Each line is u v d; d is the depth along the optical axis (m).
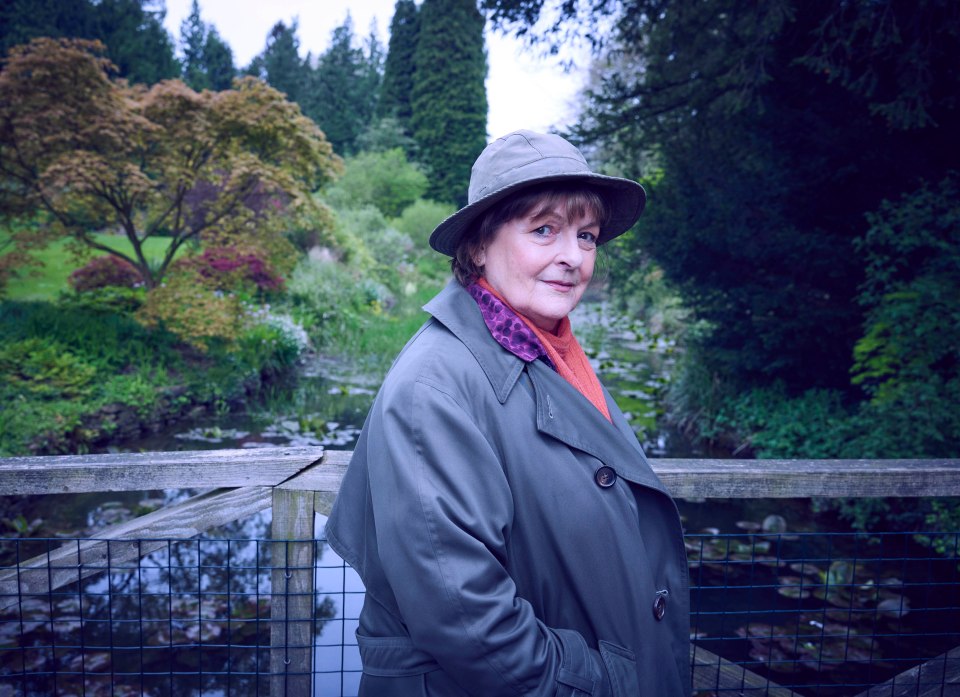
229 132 7.81
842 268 5.76
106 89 7.10
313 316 11.89
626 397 8.34
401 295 16.31
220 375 7.76
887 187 5.73
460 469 0.83
